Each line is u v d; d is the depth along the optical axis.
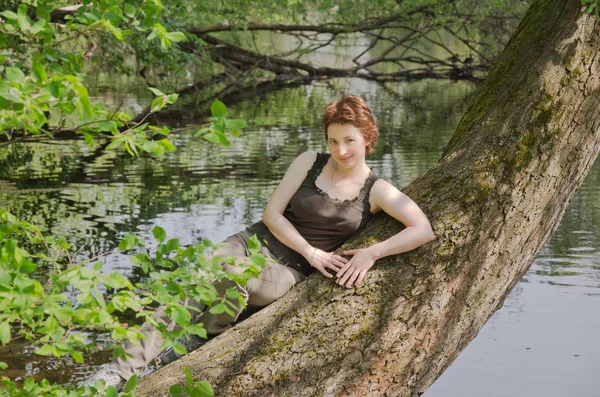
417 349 2.67
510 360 4.52
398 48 22.75
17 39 3.18
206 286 2.10
